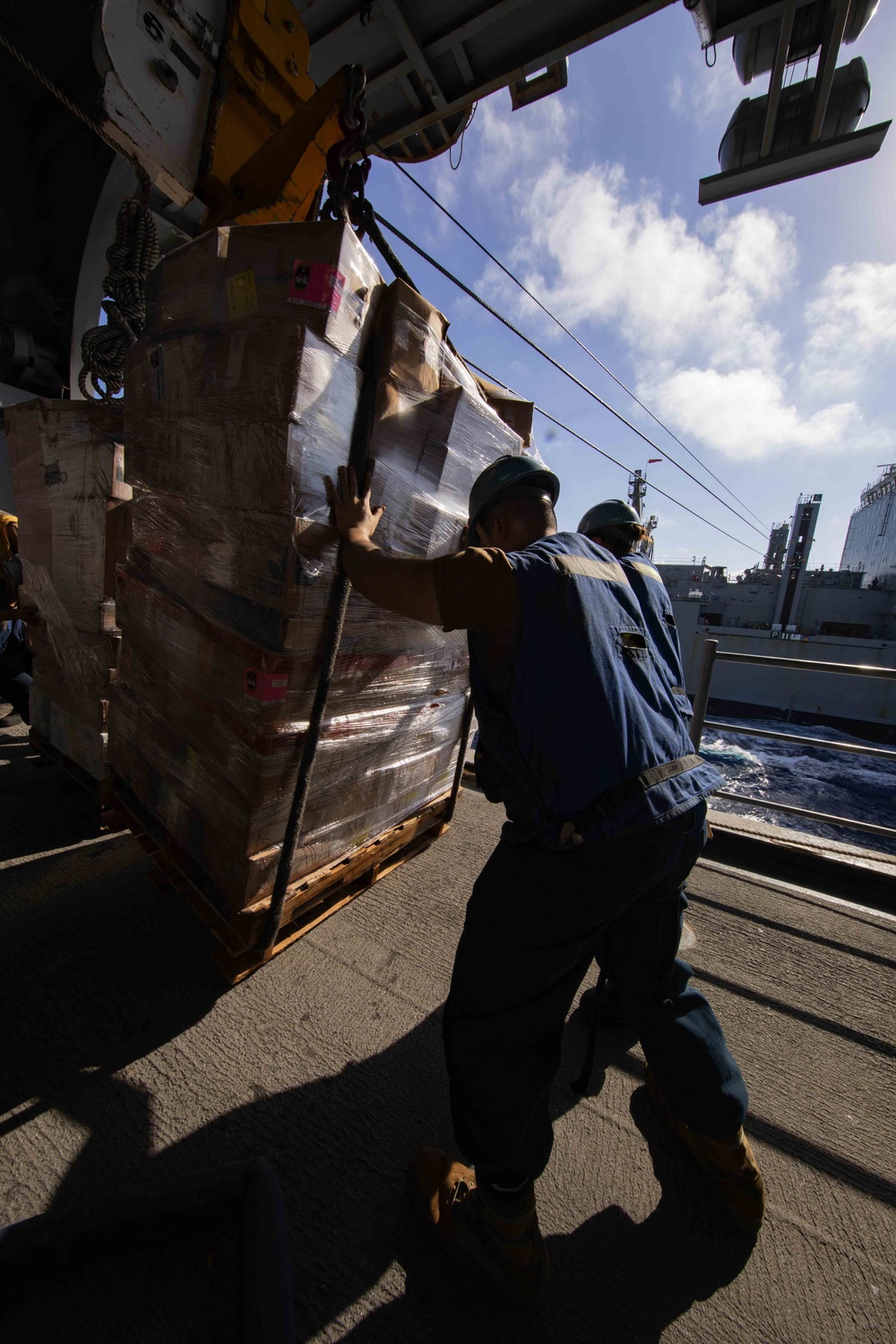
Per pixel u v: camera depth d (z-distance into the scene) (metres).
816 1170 1.42
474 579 0.93
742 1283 1.15
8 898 2.09
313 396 1.20
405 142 5.73
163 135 2.38
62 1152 1.25
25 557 2.78
